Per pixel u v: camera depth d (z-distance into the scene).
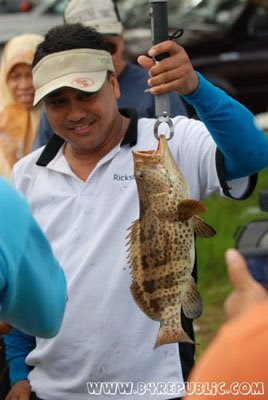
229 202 9.41
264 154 3.65
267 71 13.63
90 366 3.79
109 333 3.77
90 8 5.43
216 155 3.73
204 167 3.80
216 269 8.25
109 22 5.37
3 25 13.03
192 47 13.52
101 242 3.78
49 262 3.07
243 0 13.92
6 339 4.20
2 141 5.99
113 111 3.86
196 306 3.67
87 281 3.78
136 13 13.08
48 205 3.92
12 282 2.93
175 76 3.52
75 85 3.74
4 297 2.96
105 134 3.85
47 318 3.10
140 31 12.70
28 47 5.97
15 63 5.95
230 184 3.80
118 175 3.84
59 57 3.78
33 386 3.99
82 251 3.81
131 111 3.97
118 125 3.90
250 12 13.80
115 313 3.76
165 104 3.62
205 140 3.81
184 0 14.13
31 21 13.15
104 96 3.82
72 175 3.90
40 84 3.81
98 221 3.82
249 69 13.63
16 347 4.17
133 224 3.66
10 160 5.98
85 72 3.78
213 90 3.57
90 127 3.81
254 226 5.07
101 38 3.86
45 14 13.38
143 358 3.75
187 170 3.83
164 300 3.64
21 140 5.98
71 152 3.95
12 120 6.00
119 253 3.77
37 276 3.00
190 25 13.80
